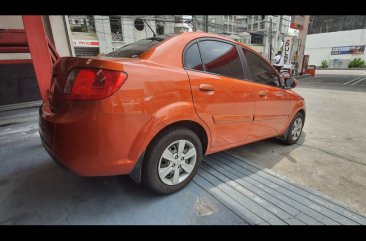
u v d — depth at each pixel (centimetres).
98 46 1756
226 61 220
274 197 196
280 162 269
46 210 170
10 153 273
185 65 186
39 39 284
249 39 3559
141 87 153
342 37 3512
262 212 176
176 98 172
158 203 181
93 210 171
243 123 233
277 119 283
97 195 189
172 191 191
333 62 3647
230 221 166
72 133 141
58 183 206
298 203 189
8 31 401
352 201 195
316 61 3909
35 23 278
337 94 893
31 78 581
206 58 204
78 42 1677
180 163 189
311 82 1419
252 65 249
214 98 197
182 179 195
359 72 2583
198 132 205
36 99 597
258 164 261
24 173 223
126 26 1803
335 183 225
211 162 260
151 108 158
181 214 171
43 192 192
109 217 165
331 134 387
